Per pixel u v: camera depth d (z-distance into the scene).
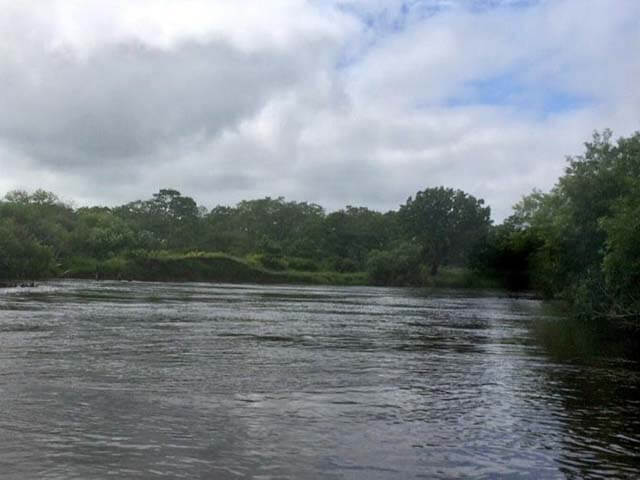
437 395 13.26
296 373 15.33
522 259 82.12
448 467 8.58
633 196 33.06
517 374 16.23
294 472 8.17
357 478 8.05
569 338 26.39
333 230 142.88
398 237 131.75
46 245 89.38
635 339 27.05
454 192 117.50
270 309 38.66
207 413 11.02
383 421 10.91
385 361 17.91
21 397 11.76
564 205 43.12
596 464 8.81
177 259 101.06
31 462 8.20
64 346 18.64
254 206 171.88
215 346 19.91
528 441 9.88
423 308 45.56
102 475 7.82
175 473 7.97
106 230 107.25
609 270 31.70
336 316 34.78
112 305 36.72
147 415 10.73
